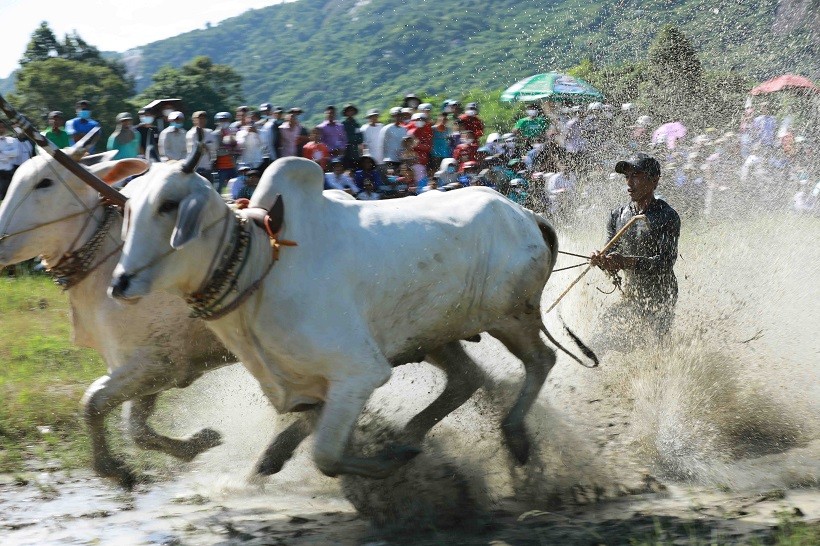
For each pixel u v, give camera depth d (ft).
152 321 17.02
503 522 15.74
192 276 14.71
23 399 22.02
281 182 15.28
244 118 40.11
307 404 15.74
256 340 15.28
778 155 43.34
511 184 38.27
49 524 15.96
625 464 18.24
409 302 16.40
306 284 15.07
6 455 19.42
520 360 19.30
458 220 17.25
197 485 18.30
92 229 17.33
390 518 15.85
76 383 23.75
